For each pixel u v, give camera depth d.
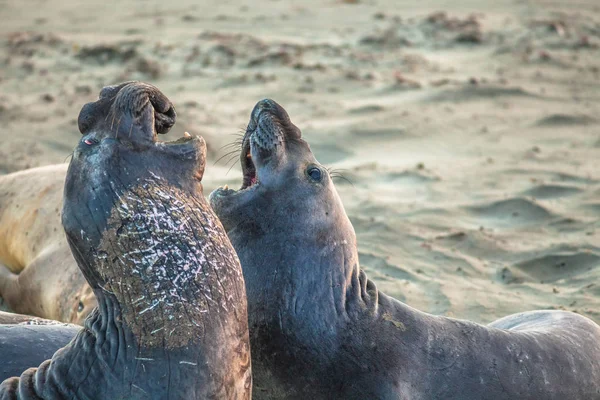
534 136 54.62
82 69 70.25
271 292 23.27
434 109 60.28
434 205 42.91
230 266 18.77
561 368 24.66
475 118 58.25
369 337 23.19
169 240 18.12
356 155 51.22
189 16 93.00
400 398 22.67
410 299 32.78
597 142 53.22
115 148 18.22
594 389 25.25
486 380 23.58
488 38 81.94
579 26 87.56
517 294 33.38
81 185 18.19
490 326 27.73
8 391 18.66
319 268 23.53
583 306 31.84
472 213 42.12
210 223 18.78
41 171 36.28
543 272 35.69
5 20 93.00
